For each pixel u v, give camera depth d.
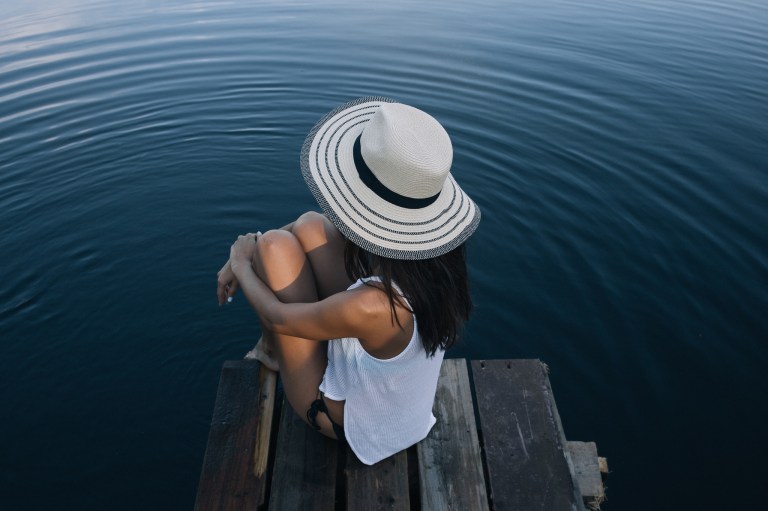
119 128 6.44
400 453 2.44
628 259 4.77
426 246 1.84
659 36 10.27
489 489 2.43
